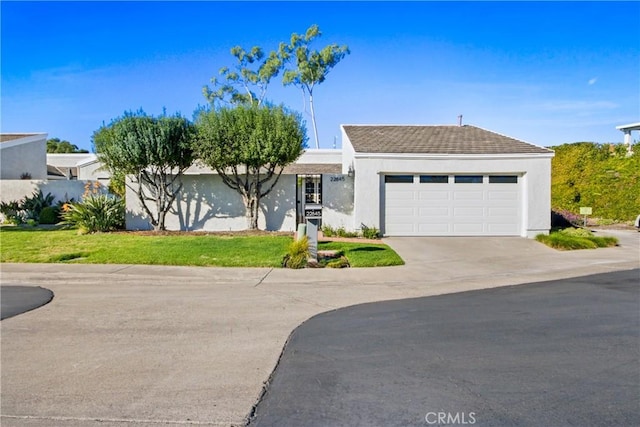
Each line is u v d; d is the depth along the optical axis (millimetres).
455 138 19375
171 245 14086
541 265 12328
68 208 19141
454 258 13398
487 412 3932
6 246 13992
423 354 5387
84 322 6922
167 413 3971
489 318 7035
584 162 25469
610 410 3957
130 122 15945
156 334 6305
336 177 17891
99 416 3920
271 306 7957
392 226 17406
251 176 17969
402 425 3725
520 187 17375
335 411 3975
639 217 20219
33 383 4629
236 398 4258
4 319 7082
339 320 6980
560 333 6191
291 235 16312
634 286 9523
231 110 16391
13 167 26391
